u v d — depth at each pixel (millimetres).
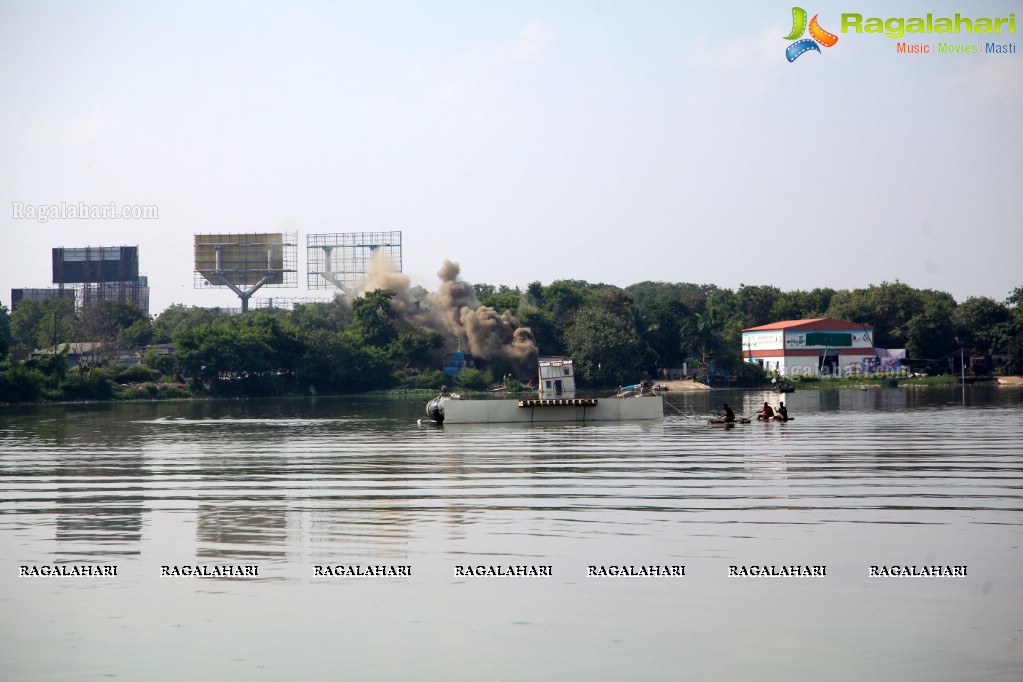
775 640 18797
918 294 197000
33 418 91000
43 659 18016
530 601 21203
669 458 47062
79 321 176750
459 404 76812
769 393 143875
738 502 32906
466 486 37375
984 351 183875
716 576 22984
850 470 41438
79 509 32500
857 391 149000
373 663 17766
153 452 53625
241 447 56938
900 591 21719
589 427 71562
